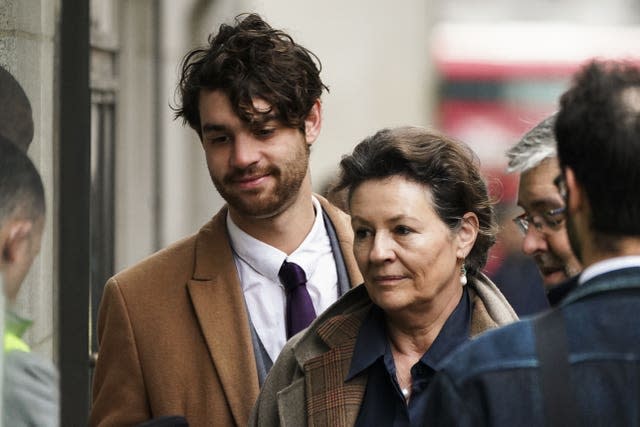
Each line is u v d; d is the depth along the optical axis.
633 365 4.97
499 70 37.78
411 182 6.70
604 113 5.00
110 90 15.94
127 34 17.03
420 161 6.70
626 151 4.95
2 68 6.44
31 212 6.47
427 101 35.22
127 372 7.78
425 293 6.72
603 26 39.31
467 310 6.98
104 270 14.27
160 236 19.34
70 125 6.67
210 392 7.70
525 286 11.66
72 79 6.67
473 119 37.56
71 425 6.70
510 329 5.21
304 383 6.96
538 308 11.17
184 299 7.86
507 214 13.98
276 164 7.66
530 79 37.69
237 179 7.67
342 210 8.32
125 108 16.91
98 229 14.18
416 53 34.50
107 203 15.15
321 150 33.28
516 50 38.16
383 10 33.62
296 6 32.09
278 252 7.92
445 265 6.77
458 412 5.11
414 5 34.22
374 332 6.91
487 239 6.99
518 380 5.06
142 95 17.83
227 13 22.81
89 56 6.73
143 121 17.89
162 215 19.56
